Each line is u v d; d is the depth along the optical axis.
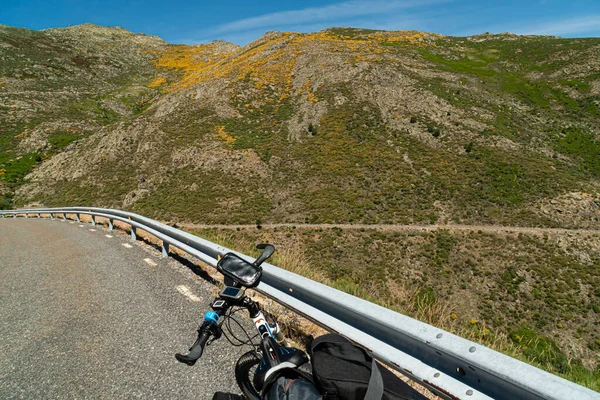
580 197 40.50
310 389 1.65
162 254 8.02
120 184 56.56
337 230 38.97
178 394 3.03
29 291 6.18
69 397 3.11
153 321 4.48
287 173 52.53
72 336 4.27
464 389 1.99
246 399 2.53
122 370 3.46
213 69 106.75
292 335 3.95
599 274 29.38
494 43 115.25
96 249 9.46
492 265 31.62
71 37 158.38
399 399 1.45
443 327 4.58
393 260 33.44
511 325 25.64
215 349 3.68
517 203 40.91
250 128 65.94
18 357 3.87
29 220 23.53
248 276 2.20
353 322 3.09
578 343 23.78
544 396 1.56
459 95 70.06
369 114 64.56
